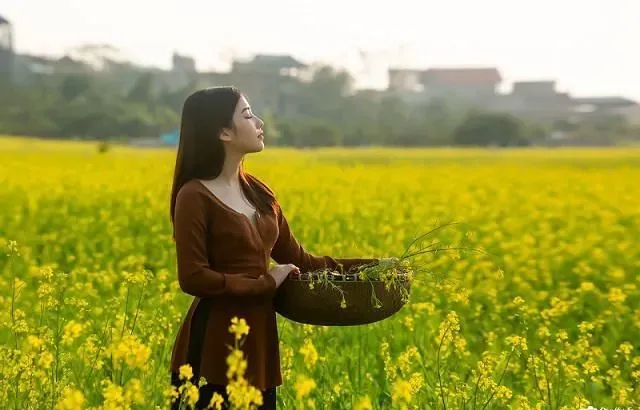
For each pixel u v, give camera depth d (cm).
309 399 605
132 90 11481
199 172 482
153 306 817
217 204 477
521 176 3167
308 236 1466
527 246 1406
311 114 12988
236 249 477
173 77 15700
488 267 1191
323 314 473
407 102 15350
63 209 1819
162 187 2338
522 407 571
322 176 2942
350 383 641
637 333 891
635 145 10925
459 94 19300
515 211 2019
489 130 9594
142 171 2989
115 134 9669
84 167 3159
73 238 1483
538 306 1020
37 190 2242
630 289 1065
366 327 790
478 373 594
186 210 471
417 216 1828
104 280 995
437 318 884
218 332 470
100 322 771
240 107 483
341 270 521
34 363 529
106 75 14412
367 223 1719
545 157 5269
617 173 3353
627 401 631
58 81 13388
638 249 1415
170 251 1333
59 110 10144
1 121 9756
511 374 721
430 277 509
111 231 1506
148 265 1224
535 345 799
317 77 13338
